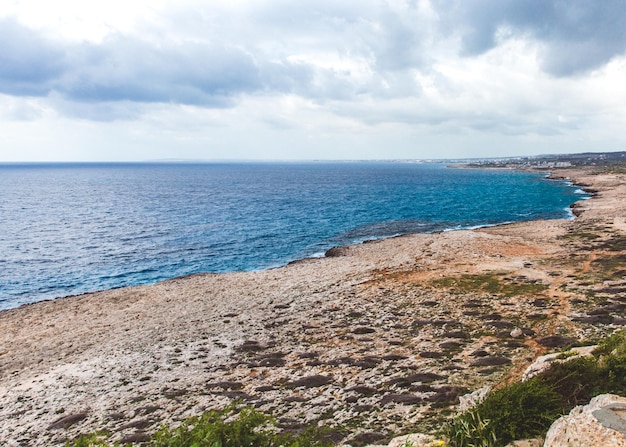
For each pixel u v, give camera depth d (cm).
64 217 8912
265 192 14938
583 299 2888
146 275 4712
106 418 1752
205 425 870
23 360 2522
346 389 1792
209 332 2761
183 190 16088
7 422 1819
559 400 984
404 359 2097
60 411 1881
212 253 5659
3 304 3831
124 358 2428
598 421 731
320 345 2416
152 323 3014
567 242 5034
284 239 6488
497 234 5903
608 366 1071
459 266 4138
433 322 2645
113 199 12700
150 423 1658
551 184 15912
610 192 11244
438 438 980
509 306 2873
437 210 9519
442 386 1708
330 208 10106
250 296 3538
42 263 5191
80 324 3080
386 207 10181
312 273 4206
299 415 1603
